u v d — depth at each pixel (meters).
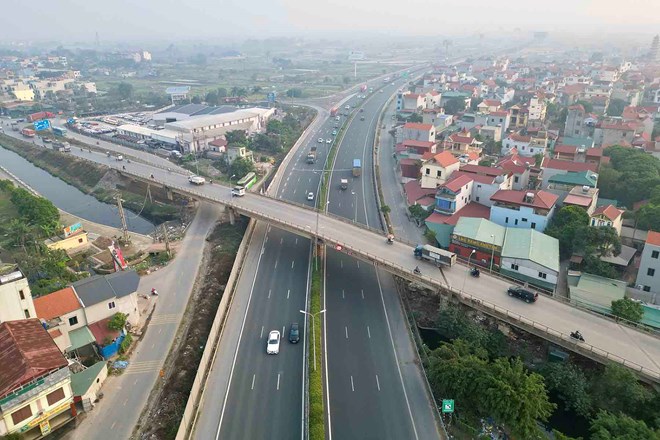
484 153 178.00
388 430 63.28
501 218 114.06
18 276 72.56
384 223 125.38
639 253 107.00
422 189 142.38
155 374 76.31
